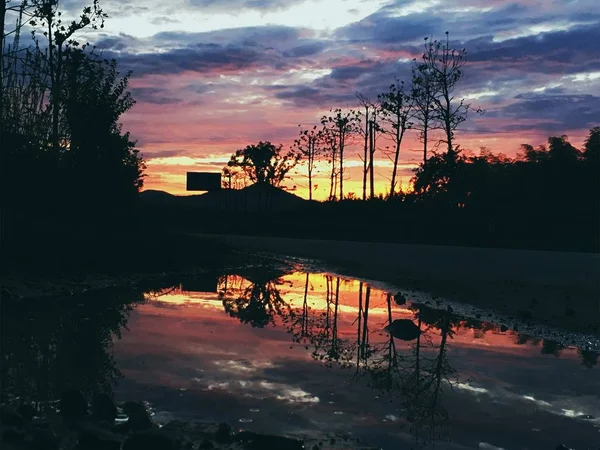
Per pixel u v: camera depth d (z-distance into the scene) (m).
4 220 14.36
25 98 15.50
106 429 4.14
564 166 43.53
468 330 8.88
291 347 7.42
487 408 5.00
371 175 51.59
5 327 8.30
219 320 9.46
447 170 42.97
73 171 17.78
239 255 24.62
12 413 4.28
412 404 5.06
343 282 16.23
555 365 6.59
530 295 12.19
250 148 77.75
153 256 17.95
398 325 8.68
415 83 43.09
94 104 18.95
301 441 4.08
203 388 5.43
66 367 6.13
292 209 62.44
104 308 10.35
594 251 28.59
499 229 36.91
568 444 4.20
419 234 40.25
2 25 15.01
